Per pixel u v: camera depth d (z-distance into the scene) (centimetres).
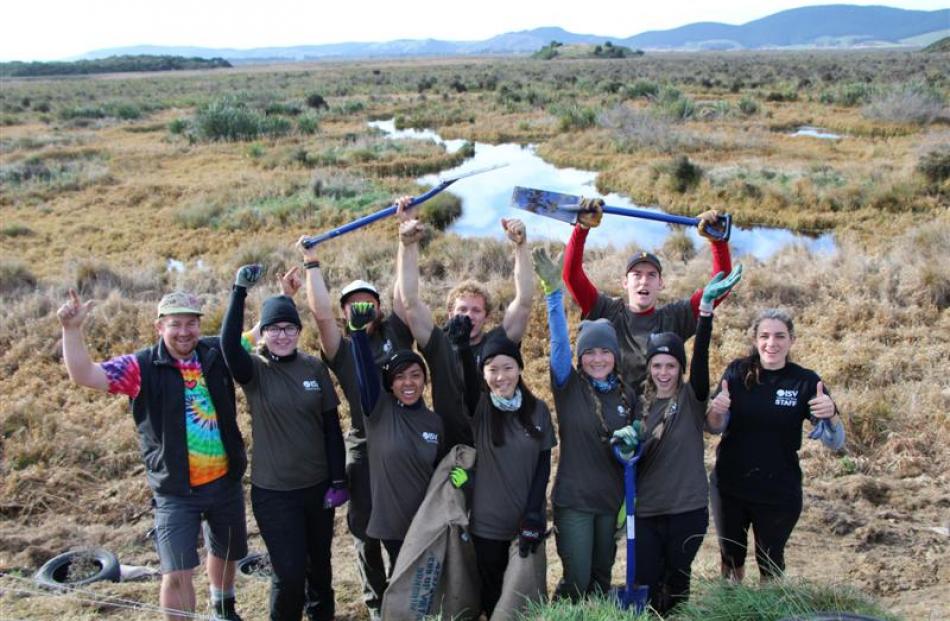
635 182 2586
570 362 480
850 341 1068
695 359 472
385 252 1703
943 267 1288
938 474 754
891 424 836
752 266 1464
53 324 1236
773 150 3005
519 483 461
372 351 527
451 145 3709
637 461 464
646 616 430
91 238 2045
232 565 513
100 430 905
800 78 6512
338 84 8406
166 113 5500
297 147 3294
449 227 2175
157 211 2328
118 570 641
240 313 478
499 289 1355
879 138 3266
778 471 478
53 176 2759
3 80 12900
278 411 488
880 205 2150
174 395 467
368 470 521
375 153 3231
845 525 664
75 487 804
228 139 3738
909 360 998
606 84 5647
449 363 500
